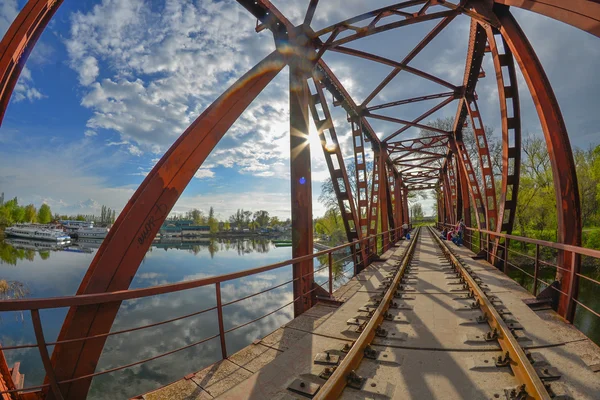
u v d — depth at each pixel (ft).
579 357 11.78
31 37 9.75
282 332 15.66
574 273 16.01
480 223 45.98
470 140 104.32
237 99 15.48
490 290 22.17
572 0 12.63
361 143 44.57
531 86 18.53
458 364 11.55
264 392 10.02
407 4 23.36
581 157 96.12
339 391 9.70
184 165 12.60
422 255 46.91
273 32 20.74
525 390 9.27
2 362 9.04
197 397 9.85
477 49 32.94
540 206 89.92
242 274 13.62
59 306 8.11
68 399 9.18
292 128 22.38
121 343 44.45
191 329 49.62
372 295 22.76
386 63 33.01
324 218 204.64
